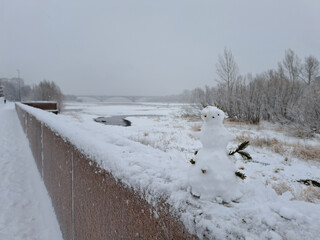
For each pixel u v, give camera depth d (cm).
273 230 83
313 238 75
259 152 967
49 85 5253
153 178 134
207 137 116
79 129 315
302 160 867
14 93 11050
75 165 263
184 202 107
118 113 4116
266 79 2334
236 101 2202
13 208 427
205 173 109
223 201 106
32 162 696
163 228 114
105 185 182
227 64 2553
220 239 84
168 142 1147
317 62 2272
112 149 199
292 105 1748
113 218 170
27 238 345
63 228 335
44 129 491
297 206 98
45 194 475
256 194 109
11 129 1362
